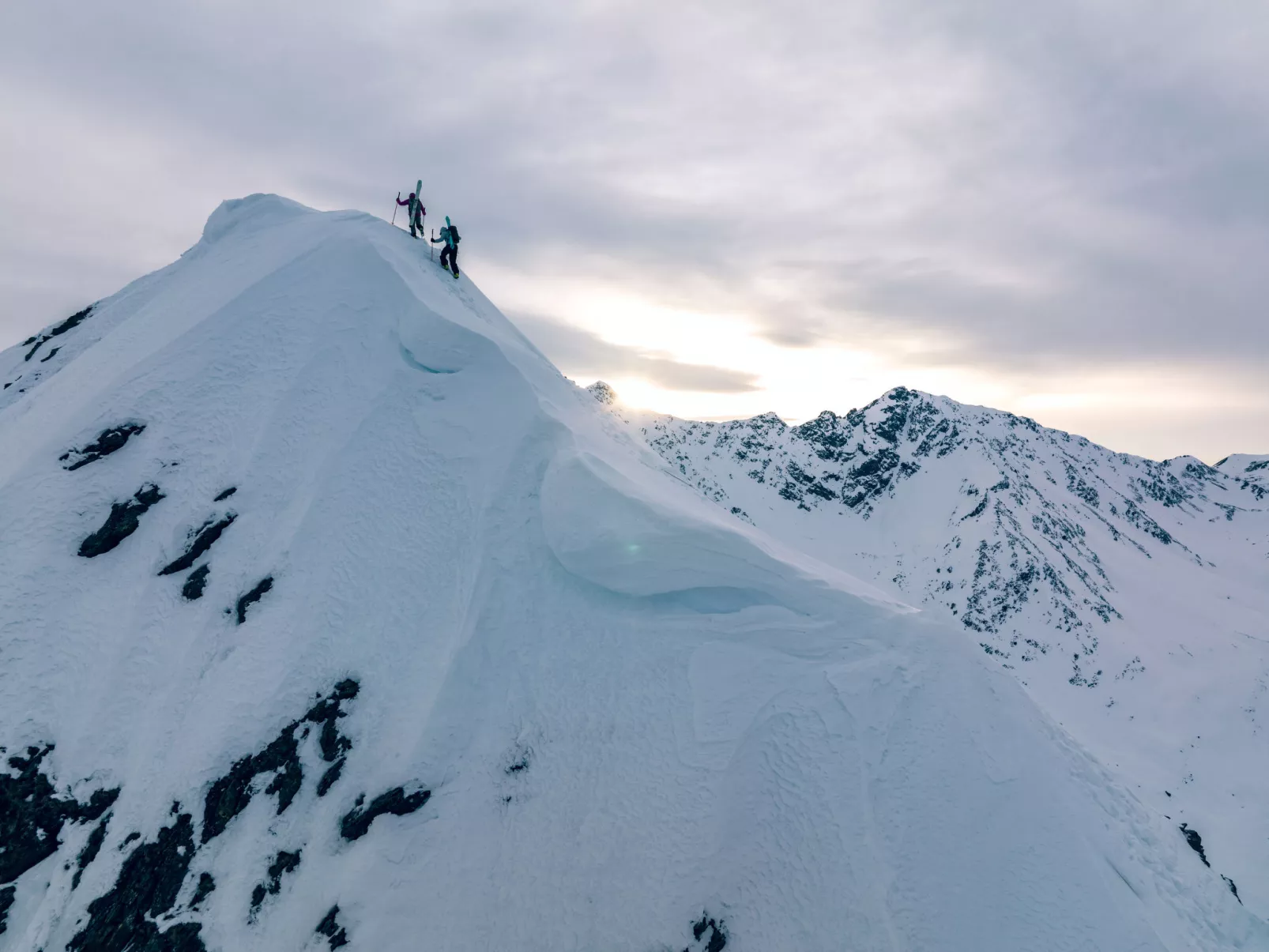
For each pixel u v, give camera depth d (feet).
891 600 85.30
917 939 55.62
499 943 58.54
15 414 104.58
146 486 87.20
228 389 95.86
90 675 75.31
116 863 65.72
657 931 58.23
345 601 78.95
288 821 66.49
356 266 109.19
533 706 70.54
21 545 80.89
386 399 96.78
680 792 64.28
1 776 69.21
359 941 59.06
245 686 74.08
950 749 66.18
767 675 71.10
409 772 67.00
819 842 60.64
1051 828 62.28
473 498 86.12
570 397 111.55
